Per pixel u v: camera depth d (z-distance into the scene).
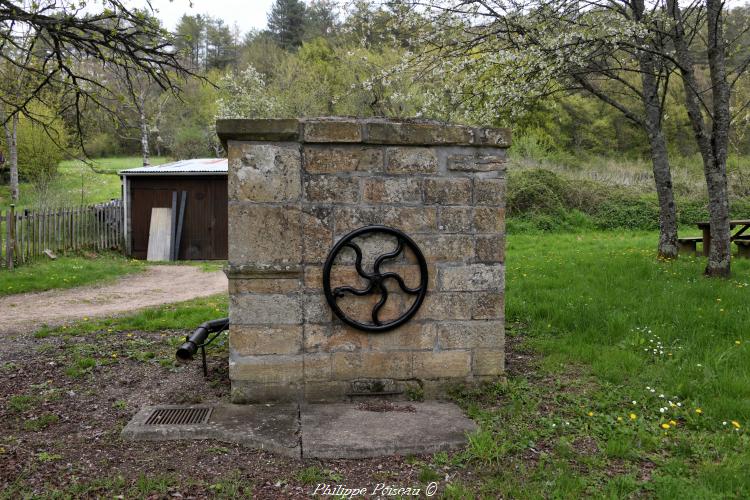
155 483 3.01
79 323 6.90
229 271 3.97
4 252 12.79
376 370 4.16
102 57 6.45
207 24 40.88
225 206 16.61
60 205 18.89
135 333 6.32
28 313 7.89
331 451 3.35
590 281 8.30
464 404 4.10
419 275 4.16
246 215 3.96
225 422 3.72
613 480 3.02
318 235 4.01
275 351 4.07
